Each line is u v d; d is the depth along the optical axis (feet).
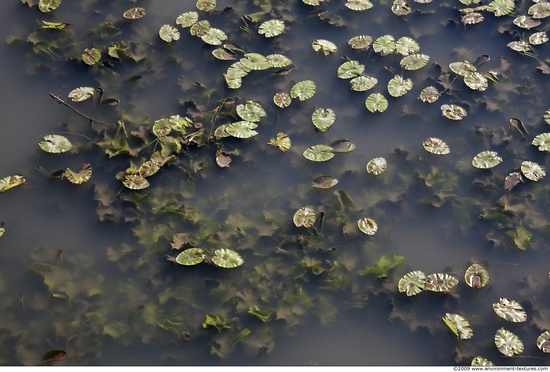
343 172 18.76
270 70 19.69
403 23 20.38
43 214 18.33
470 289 17.84
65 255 18.01
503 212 18.37
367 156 18.95
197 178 18.63
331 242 18.15
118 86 19.44
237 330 17.47
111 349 17.35
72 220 18.29
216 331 17.43
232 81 19.43
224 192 18.56
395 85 19.47
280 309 17.60
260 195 18.54
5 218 18.29
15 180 18.45
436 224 18.40
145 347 17.39
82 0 20.40
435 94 19.40
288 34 20.16
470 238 18.30
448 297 17.76
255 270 17.88
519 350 17.34
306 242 18.07
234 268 17.92
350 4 20.44
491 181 18.69
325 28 20.27
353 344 17.52
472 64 19.77
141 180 18.42
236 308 17.60
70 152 18.76
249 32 20.06
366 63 19.88
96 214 18.31
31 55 19.65
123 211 18.28
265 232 18.16
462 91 19.54
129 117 19.10
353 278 17.88
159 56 19.79
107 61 19.56
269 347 17.37
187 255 17.84
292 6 20.51
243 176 18.72
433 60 19.95
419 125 19.25
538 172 18.66
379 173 18.61
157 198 18.39
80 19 20.18
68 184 18.53
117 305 17.63
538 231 18.30
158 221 18.24
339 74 19.63
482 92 19.54
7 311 17.53
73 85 19.47
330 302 17.72
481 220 18.39
